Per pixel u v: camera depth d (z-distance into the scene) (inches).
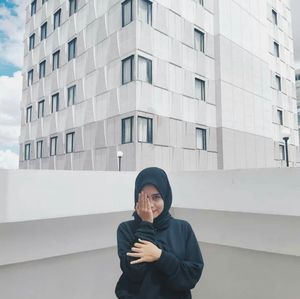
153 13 435.8
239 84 565.9
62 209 84.5
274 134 672.4
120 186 101.3
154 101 421.1
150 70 424.5
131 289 49.4
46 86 637.9
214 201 98.4
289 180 80.8
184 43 480.7
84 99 509.4
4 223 72.3
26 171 77.5
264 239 84.9
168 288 48.8
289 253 79.0
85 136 500.1
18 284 77.4
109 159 439.5
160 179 52.6
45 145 623.5
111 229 97.2
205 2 531.2
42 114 652.1
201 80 508.7
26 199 77.0
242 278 92.0
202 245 103.6
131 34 416.5
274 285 84.5
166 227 53.1
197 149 478.0
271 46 700.0
